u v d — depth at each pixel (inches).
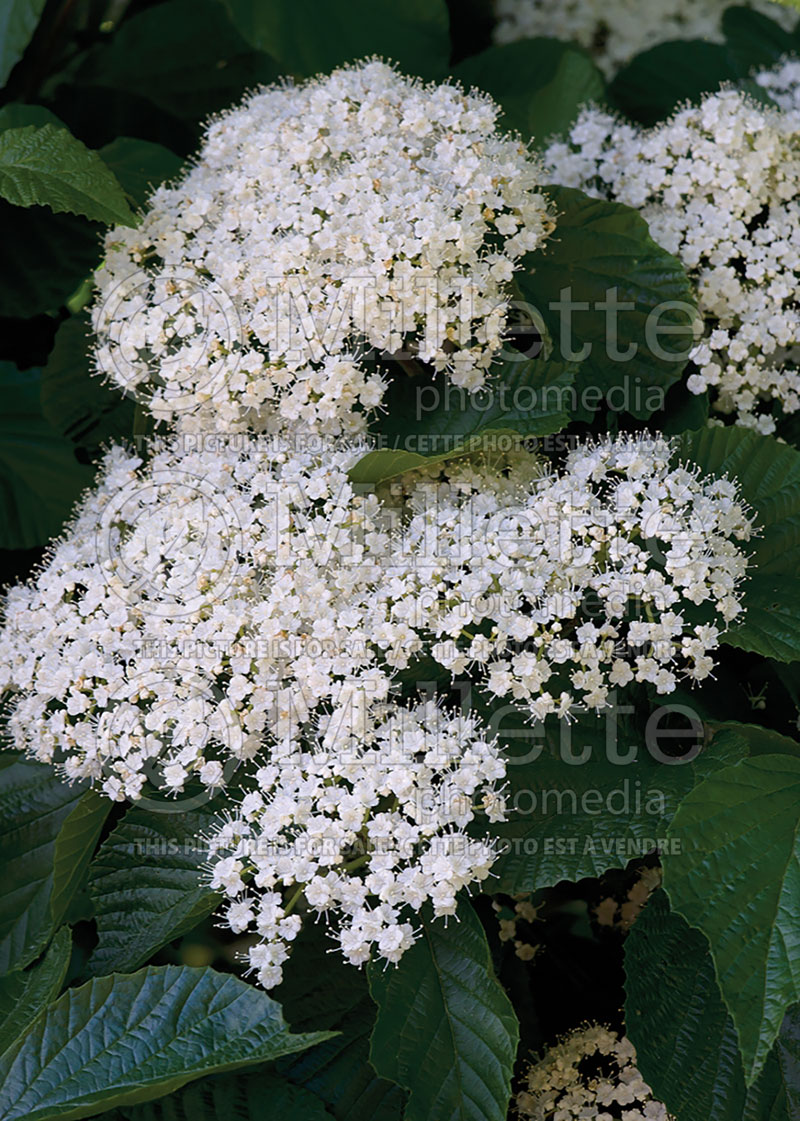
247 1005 17.8
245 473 19.8
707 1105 18.7
